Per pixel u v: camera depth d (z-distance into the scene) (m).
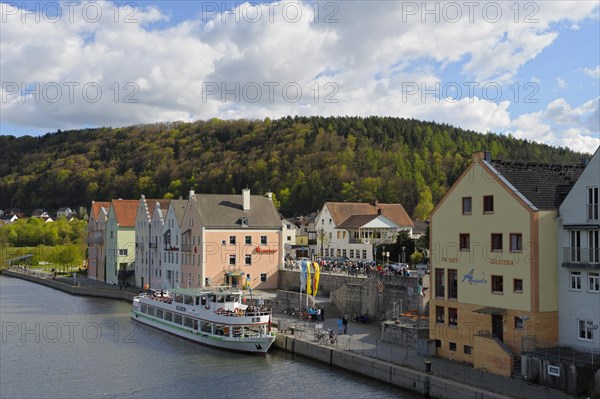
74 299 95.69
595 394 33.62
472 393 35.12
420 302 55.41
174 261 91.38
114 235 111.75
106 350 56.28
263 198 88.94
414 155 177.00
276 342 55.38
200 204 84.50
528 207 39.53
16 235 191.38
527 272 39.56
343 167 173.75
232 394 41.75
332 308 66.25
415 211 146.88
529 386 35.66
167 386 44.03
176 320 63.84
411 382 39.78
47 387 44.25
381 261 90.19
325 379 44.28
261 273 84.56
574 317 38.84
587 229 38.12
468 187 44.16
